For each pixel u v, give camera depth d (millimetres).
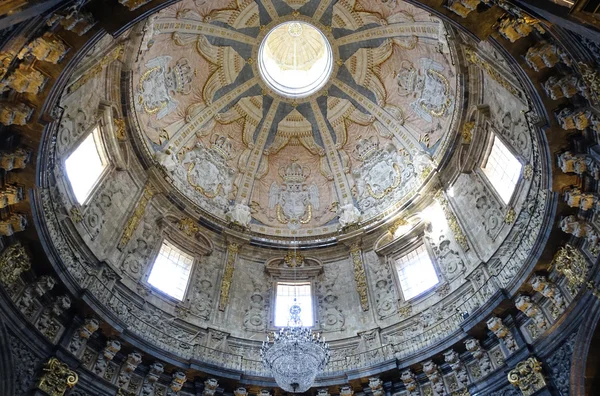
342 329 24000
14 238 15688
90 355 17891
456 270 22547
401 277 24891
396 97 29766
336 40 30969
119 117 23406
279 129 32438
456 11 13250
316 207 30500
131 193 23969
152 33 24750
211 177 29391
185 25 27531
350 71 31391
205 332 22859
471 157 23547
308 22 30797
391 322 23266
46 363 15828
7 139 13969
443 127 26734
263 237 28641
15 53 11648
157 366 19375
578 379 15219
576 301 15508
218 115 30766
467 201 23547
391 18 28219
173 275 24125
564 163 14914
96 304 17969
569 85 13406
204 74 30141
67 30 12281
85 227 20250
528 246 18422
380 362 20672
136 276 22219
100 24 12742
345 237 27531
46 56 12320
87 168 21109
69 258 18484
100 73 21547
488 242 21531
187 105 29453
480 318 18719
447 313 21547
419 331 22031
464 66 22859
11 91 12945
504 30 13312
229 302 24781
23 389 14977
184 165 28266
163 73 27703
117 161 23062
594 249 15328
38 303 16547
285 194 31125
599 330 14898
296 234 29281
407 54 28484
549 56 13242
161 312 22094
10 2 9375
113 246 21750
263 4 29922
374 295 24875
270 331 24094
